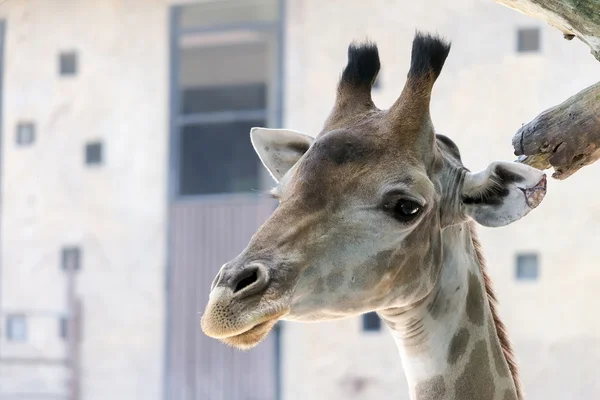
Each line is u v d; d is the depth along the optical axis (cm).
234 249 2091
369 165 464
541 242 1814
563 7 508
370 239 456
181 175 2230
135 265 2112
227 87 2295
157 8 2158
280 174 545
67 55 2202
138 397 2069
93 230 2139
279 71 2027
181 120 2175
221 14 2125
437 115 1894
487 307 517
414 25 1923
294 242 445
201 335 2067
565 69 1852
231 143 2244
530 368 1798
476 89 1880
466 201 492
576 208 1805
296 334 1942
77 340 2091
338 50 1991
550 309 1797
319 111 1995
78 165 2172
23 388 2095
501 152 1859
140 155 2144
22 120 2202
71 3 2192
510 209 478
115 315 2105
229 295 418
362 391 1880
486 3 1889
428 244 480
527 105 1858
